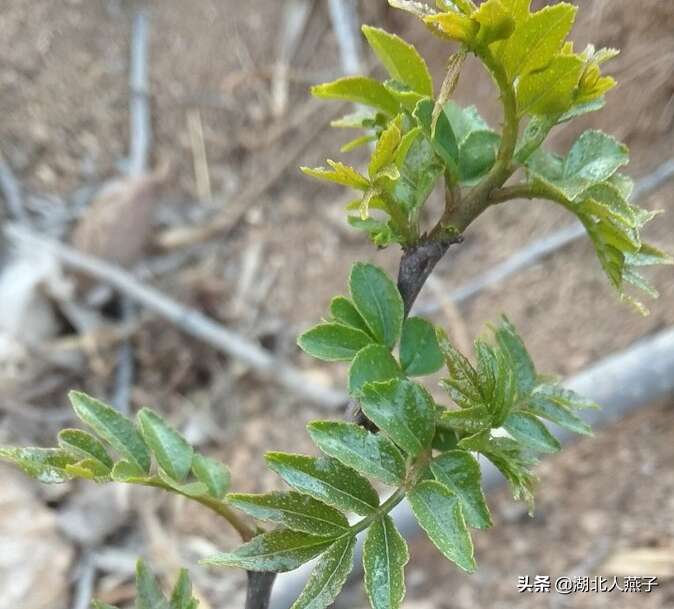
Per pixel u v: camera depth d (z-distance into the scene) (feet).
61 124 1.79
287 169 1.83
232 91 1.88
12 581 1.13
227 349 1.53
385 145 0.37
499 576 1.19
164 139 1.84
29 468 0.43
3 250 1.57
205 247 1.76
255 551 0.39
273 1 1.94
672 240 1.38
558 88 0.39
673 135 1.48
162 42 1.89
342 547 0.39
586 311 1.42
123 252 1.65
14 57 1.79
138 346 1.52
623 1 1.53
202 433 1.46
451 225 0.44
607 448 1.29
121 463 0.46
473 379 0.39
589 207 0.40
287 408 1.49
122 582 1.21
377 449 0.39
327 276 1.69
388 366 0.44
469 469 0.39
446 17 0.36
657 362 1.13
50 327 1.53
